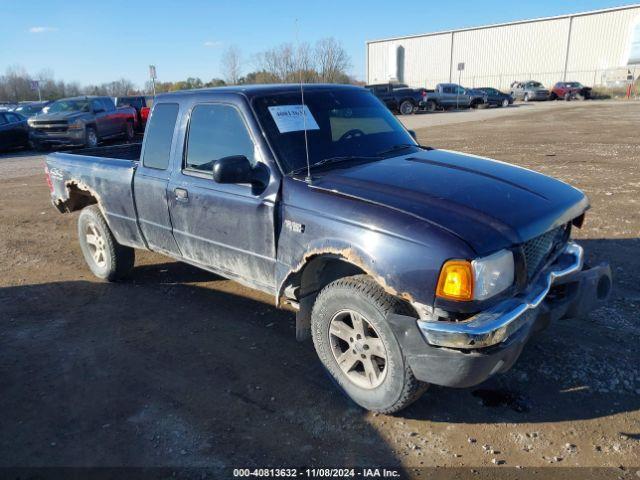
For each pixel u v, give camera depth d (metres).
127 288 5.40
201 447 2.99
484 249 2.66
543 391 3.33
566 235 3.51
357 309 3.04
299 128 3.75
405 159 3.74
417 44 58.72
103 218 5.30
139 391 3.56
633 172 9.91
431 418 3.15
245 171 3.40
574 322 4.14
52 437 3.14
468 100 35.22
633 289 4.70
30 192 10.88
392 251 2.80
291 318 4.55
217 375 3.71
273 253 3.54
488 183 3.25
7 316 4.83
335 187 3.22
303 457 2.89
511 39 52.12
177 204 4.23
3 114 18.42
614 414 3.09
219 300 4.99
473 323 2.61
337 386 3.37
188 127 4.17
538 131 18.22
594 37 47.16
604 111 27.00
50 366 3.93
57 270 6.05
